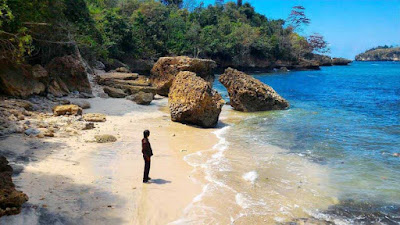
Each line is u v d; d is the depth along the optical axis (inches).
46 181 338.3
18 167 362.0
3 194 265.4
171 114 732.7
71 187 333.1
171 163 445.1
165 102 1041.5
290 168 443.5
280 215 310.2
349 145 565.0
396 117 844.6
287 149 535.2
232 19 3912.4
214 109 692.1
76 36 1170.0
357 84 1937.7
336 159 486.0
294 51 3873.0
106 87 1020.5
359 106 1051.3
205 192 354.6
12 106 617.9
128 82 1159.6
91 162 417.1
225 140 587.5
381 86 1808.6
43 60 922.7
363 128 705.0
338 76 2719.0
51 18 894.4
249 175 410.9
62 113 663.1
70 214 277.7
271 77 2534.5
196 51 2719.0
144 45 2315.5
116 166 413.4
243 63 3161.9
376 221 302.7
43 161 396.8
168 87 1202.6
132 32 2074.3
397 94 1413.6
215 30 3046.3
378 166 456.8
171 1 3909.9
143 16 2411.4
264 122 768.9
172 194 343.9
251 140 589.6
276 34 3919.8
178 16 3129.9
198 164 446.3
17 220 254.4
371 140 600.4
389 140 602.9
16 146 434.6
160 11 2667.3
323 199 348.8
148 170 371.2
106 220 277.9
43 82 806.5
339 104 1098.7
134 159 446.6
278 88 1681.8
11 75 712.4
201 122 696.4
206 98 681.6
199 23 3284.9
